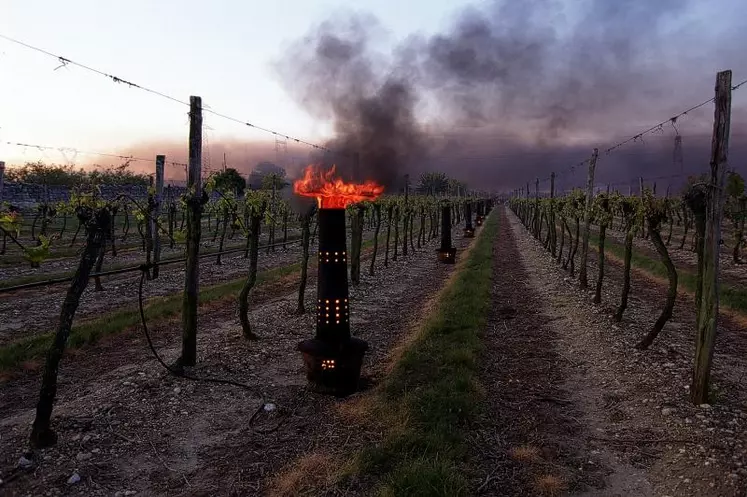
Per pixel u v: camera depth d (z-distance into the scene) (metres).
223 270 16.86
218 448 5.05
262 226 34.41
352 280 14.55
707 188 5.73
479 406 5.93
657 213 8.16
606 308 11.34
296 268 17.06
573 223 44.31
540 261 20.97
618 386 6.68
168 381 6.65
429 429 5.26
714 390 6.30
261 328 9.66
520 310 11.52
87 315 10.56
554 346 8.62
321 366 6.30
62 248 19.80
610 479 4.49
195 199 7.11
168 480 4.45
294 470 4.57
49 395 4.84
